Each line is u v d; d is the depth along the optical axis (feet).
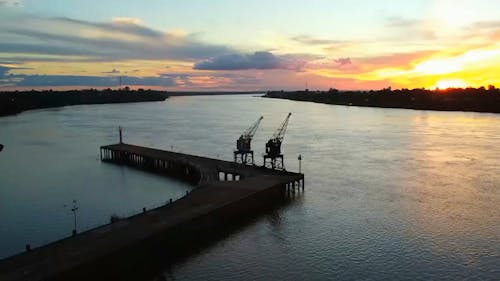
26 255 148.66
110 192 292.40
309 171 339.57
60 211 247.91
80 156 434.30
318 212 234.79
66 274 136.77
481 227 209.05
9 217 236.22
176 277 158.81
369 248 185.37
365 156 403.75
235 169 311.06
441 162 369.50
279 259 174.60
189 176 340.80
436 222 217.15
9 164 391.65
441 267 166.50
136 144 506.89
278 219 223.10
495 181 299.17
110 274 150.41
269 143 314.55
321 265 169.48
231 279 157.99
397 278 158.20
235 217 217.56
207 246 186.70
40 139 557.33
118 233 169.07
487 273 161.17
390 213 232.32
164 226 177.06
